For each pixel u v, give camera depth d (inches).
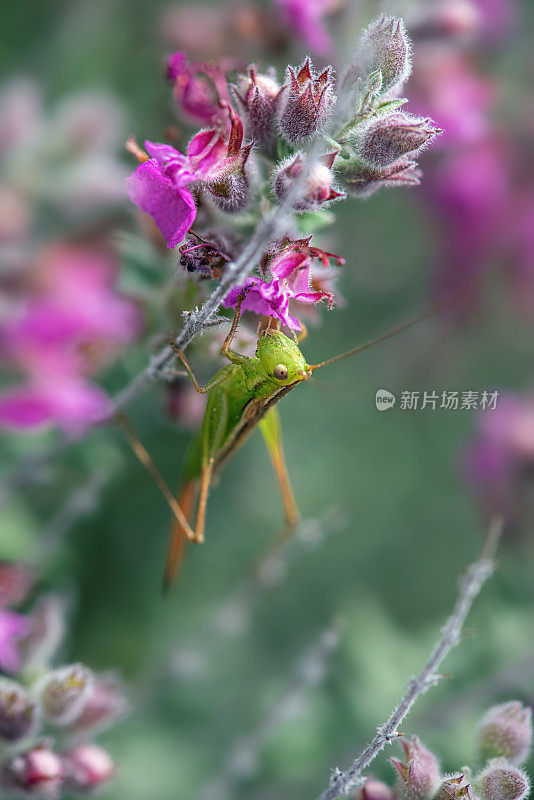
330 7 11.9
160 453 15.2
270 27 12.1
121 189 12.2
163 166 10.3
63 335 11.8
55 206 12.2
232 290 10.3
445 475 17.3
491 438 14.3
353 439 17.1
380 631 14.5
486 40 13.4
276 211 9.8
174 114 10.9
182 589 16.0
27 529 12.6
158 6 13.2
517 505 14.0
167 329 11.1
